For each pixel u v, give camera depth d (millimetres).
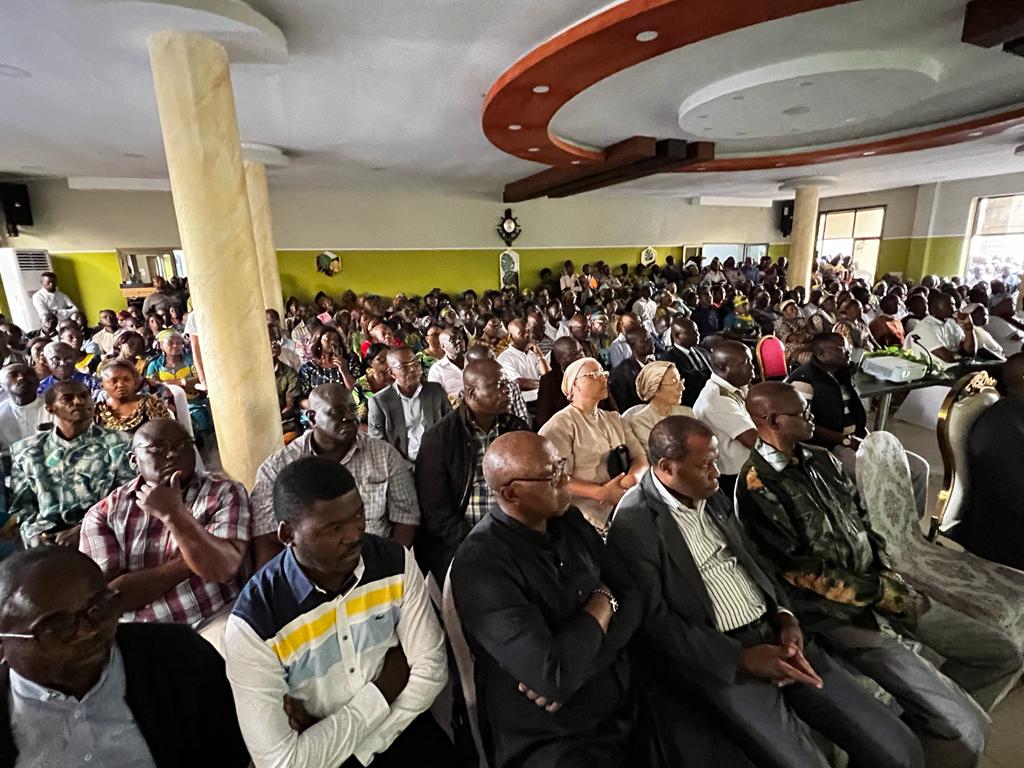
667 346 5699
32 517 2117
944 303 4668
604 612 1370
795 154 7043
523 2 2727
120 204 8586
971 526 2236
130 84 3662
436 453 2127
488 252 11188
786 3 2527
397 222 10422
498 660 1274
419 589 1407
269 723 1157
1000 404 2193
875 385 3600
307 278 10031
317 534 1166
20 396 2764
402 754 1361
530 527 1427
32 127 4828
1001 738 1781
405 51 3311
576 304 9680
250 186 6062
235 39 2811
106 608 972
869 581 1730
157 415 2621
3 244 7941
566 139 5859
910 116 5730
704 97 4316
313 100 4230
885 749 1425
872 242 13180
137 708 1086
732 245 13664
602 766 1303
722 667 1451
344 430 1980
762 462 1858
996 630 1740
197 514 1712
